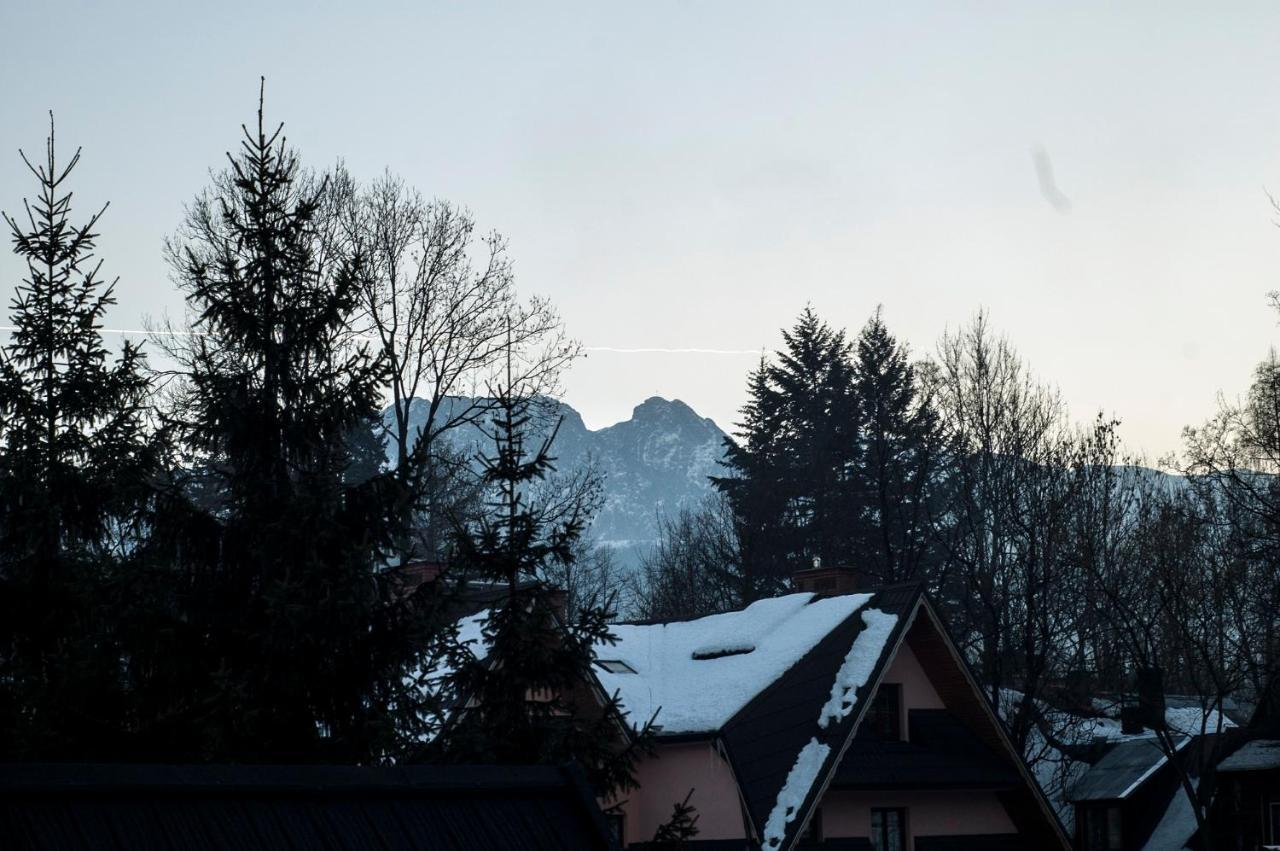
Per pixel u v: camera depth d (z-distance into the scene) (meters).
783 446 71.31
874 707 33.81
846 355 73.75
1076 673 48.22
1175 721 49.66
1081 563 43.22
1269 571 44.09
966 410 52.88
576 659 20.83
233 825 9.11
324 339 20.20
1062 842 34.12
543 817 10.48
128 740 18.28
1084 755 48.38
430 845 9.73
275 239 20.59
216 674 17.25
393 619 19.00
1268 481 45.78
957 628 59.38
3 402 19.70
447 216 44.19
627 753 20.62
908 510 63.44
